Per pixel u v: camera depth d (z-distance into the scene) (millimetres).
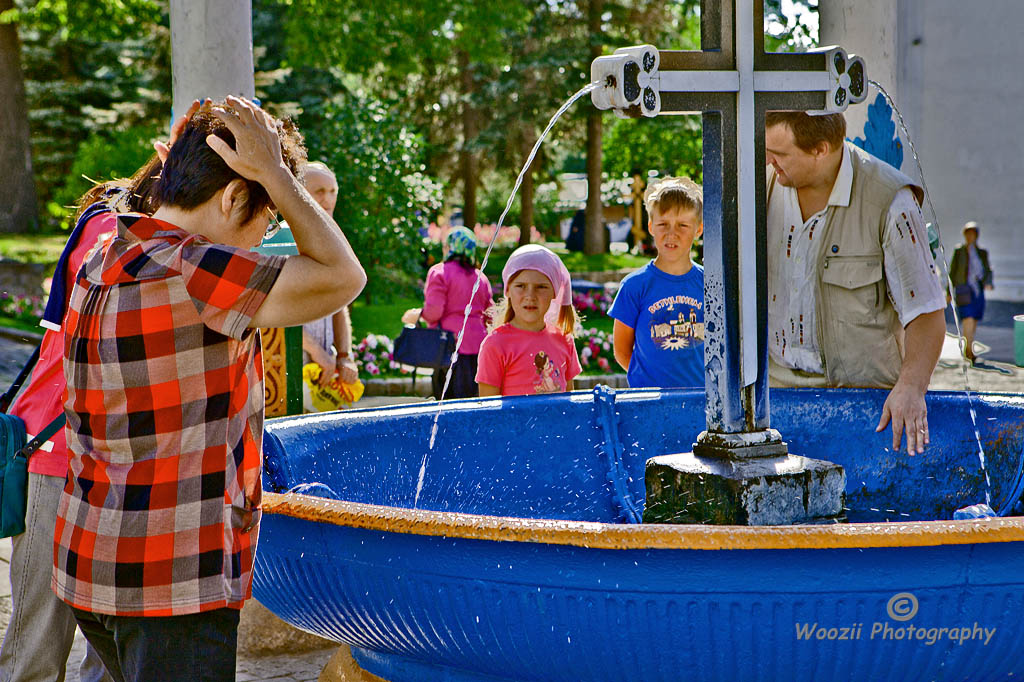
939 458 3549
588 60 26234
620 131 32219
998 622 2197
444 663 2564
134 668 2094
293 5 20844
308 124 20844
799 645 2197
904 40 8352
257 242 2223
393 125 16844
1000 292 15891
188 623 2059
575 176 43938
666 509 2859
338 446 3318
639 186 31703
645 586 2154
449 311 6613
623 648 2242
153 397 2021
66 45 30094
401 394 11117
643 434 3775
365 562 2400
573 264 26125
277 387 5160
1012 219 15523
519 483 3623
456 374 6570
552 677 2377
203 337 2041
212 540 2051
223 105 2135
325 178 4953
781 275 3727
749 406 2865
